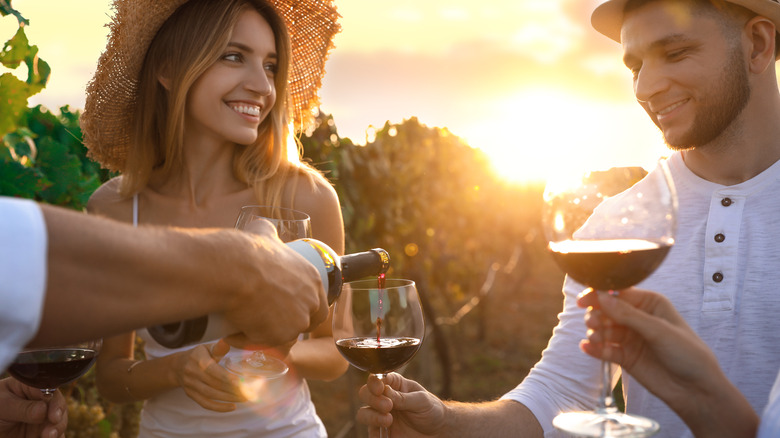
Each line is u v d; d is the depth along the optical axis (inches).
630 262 40.2
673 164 68.5
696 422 41.8
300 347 92.8
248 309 38.9
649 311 43.9
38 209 30.9
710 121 60.9
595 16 68.5
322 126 212.8
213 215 97.6
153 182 102.0
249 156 98.9
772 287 60.4
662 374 42.5
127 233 33.8
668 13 60.1
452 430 60.2
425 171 340.2
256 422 88.5
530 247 576.4
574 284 68.9
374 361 58.7
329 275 52.5
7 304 28.8
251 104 93.0
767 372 60.4
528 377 68.7
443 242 381.7
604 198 45.1
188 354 78.0
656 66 61.6
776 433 35.1
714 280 62.8
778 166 62.2
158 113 99.6
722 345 62.4
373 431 58.9
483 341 486.6
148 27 93.5
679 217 66.2
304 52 107.1
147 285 34.0
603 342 42.8
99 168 130.8
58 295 31.1
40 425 60.8
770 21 59.9
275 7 101.0
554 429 63.3
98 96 100.7
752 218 62.2
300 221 60.2
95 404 123.7
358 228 231.8
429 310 331.6
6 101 88.3
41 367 56.4
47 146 109.7
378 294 62.3
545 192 47.1
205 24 90.9
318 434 94.3
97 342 60.7
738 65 60.2
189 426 88.4
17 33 87.1
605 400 43.6
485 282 478.3
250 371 66.3
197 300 36.4
